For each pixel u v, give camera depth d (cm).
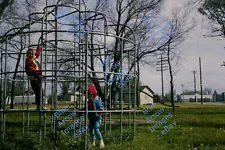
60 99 1623
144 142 961
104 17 1163
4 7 1850
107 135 984
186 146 915
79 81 1159
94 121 855
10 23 2023
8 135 933
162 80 3725
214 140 1009
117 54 1552
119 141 927
